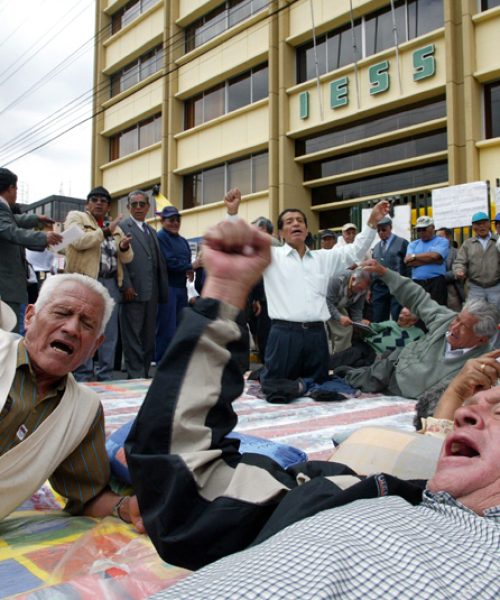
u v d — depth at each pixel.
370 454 1.83
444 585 0.78
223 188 17.66
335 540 0.84
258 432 3.25
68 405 1.85
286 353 4.64
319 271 4.76
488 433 1.17
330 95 14.31
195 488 1.17
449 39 11.79
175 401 1.19
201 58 18.16
